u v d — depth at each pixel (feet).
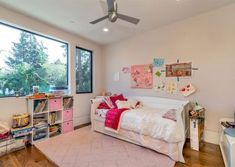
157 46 11.60
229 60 8.71
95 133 11.07
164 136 7.69
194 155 7.85
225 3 8.45
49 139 9.91
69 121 11.55
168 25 10.98
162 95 11.35
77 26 11.05
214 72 9.20
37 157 7.65
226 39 8.79
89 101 14.28
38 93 9.84
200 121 8.91
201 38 9.63
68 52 12.56
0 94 8.97
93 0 7.77
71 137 10.27
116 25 10.94
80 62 13.88
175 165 6.98
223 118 8.70
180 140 7.34
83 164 7.04
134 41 12.99
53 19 9.97
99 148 8.64
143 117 8.73
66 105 11.45
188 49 10.15
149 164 7.03
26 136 9.02
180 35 10.46
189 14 9.53
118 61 14.23
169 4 8.22
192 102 9.95
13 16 8.93
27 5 8.28
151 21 10.36
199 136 8.66
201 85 9.68
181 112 7.60
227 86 8.79
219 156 7.73
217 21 9.04
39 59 10.99
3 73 9.11
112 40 14.06
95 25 10.90
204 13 9.45
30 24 9.77
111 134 10.38
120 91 14.07
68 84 12.64
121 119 9.68
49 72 11.60
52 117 10.48
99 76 15.37
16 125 8.59
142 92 12.50
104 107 11.53
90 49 14.38
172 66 10.84
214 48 9.18
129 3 8.04
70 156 7.75
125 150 8.39
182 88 10.39
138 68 12.73
